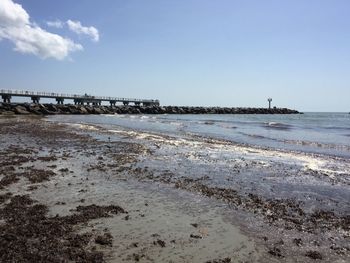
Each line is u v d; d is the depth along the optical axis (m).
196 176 17.91
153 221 11.36
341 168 20.55
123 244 9.62
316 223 11.73
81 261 8.52
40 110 84.56
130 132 40.66
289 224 11.54
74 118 71.75
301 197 14.66
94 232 10.30
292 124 65.88
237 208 12.95
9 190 14.44
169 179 17.05
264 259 9.10
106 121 64.06
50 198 13.47
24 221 10.87
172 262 8.75
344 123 72.62
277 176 18.25
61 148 26.42
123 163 20.81
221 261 8.88
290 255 9.38
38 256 8.62
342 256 9.37
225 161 22.23
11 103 83.62
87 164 20.23
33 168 18.67
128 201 13.37
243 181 17.09
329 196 14.86
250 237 10.41
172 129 47.47
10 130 39.47
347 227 11.41
